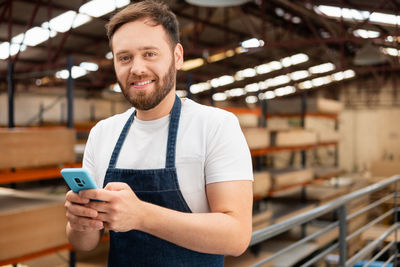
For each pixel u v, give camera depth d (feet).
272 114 23.88
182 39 39.04
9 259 9.75
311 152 38.11
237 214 2.82
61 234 11.05
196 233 2.61
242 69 53.62
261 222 18.38
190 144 3.03
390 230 10.36
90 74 44.09
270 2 33.47
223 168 2.92
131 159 3.19
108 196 2.38
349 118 65.87
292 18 38.04
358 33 34.50
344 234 7.98
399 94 62.44
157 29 2.87
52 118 28.30
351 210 24.21
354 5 25.22
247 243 2.87
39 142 11.32
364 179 33.42
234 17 35.50
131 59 2.91
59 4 26.73
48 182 22.06
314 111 23.52
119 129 3.42
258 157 20.89
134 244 3.14
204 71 54.70
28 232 10.11
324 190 26.43
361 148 65.05
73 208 2.46
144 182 3.04
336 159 30.83
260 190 18.95
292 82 64.75
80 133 22.86
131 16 2.85
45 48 35.58
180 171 3.01
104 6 27.02
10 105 14.48
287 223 5.58
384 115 63.52
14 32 30.58
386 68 43.34
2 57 36.60
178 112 3.18
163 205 3.01
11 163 10.61
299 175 22.90
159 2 2.99
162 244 3.06
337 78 63.26
